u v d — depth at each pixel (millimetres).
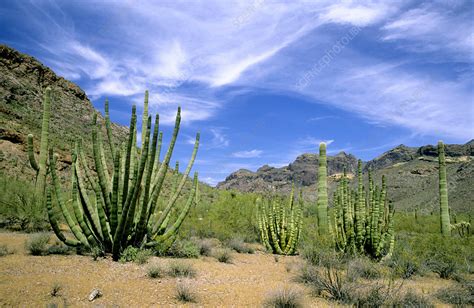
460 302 6797
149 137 9203
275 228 13461
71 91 61531
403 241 11789
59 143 37531
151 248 9852
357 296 6434
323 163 12281
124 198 9055
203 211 19141
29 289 5773
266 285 7527
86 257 8719
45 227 12898
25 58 56781
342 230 11047
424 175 109500
